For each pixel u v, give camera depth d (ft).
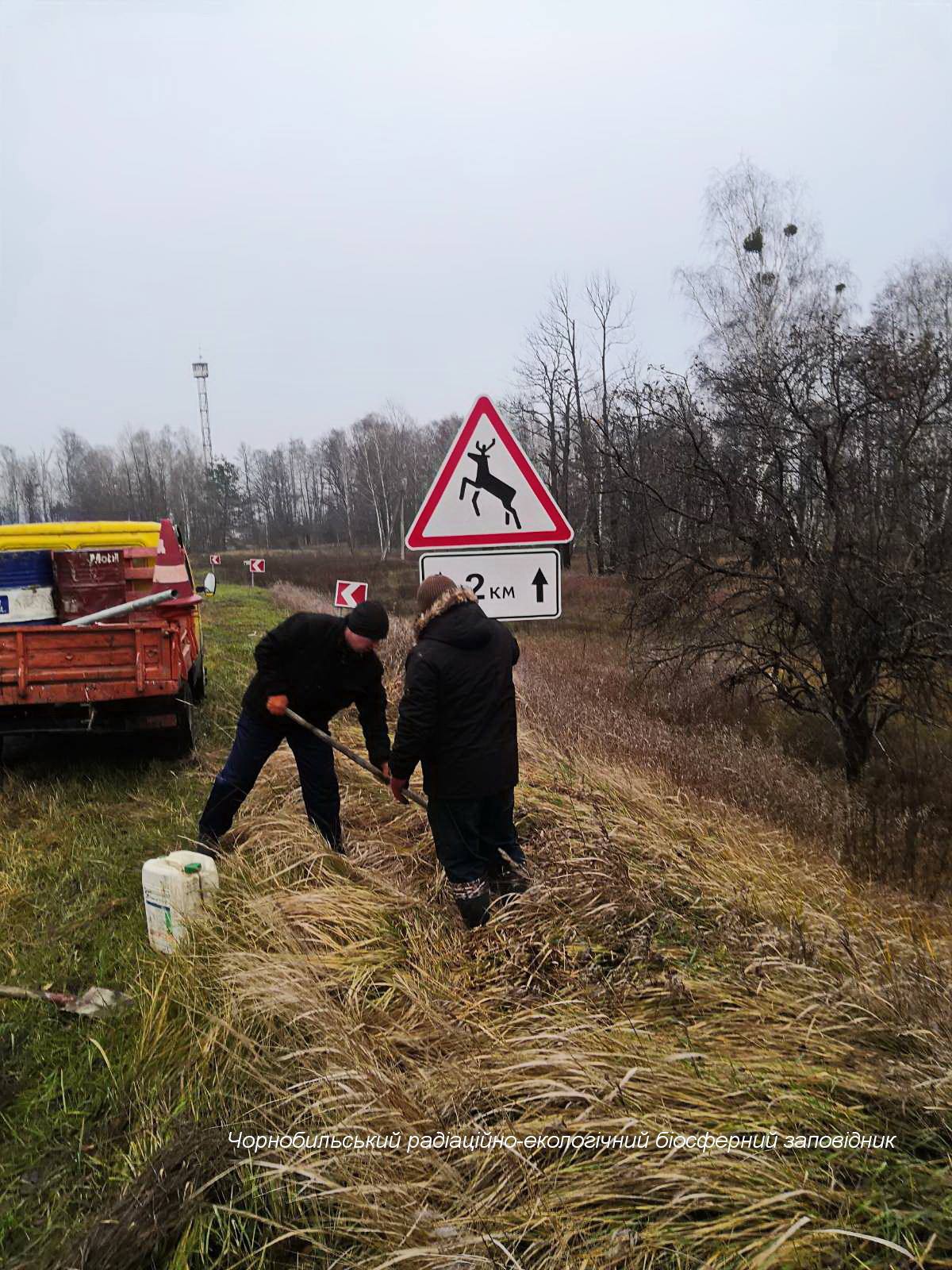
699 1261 6.53
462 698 11.76
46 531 23.99
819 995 9.52
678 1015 9.61
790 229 83.30
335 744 13.67
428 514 13.88
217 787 14.65
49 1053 9.76
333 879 13.39
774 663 24.31
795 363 23.20
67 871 14.98
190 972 10.49
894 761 23.08
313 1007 9.44
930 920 13.85
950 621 20.17
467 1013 9.93
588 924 11.52
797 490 23.34
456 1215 7.20
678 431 24.53
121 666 19.39
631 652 29.55
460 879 12.09
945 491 21.63
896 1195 6.84
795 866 15.06
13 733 19.88
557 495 108.88
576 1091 8.13
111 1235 6.87
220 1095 8.55
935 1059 8.38
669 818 15.94
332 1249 6.95
